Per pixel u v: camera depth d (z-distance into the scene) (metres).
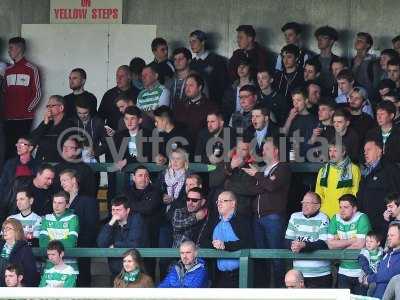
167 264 43.22
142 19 56.19
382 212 41.94
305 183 45.72
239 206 42.72
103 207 50.59
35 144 47.81
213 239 41.59
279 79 50.06
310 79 49.44
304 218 41.12
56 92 56.31
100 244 42.38
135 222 42.25
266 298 15.77
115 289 16.09
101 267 45.62
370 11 54.56
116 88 50.75
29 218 42.91
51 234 42.31
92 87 56.47
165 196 43.19
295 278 36.88
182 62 50.44
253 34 52.22
